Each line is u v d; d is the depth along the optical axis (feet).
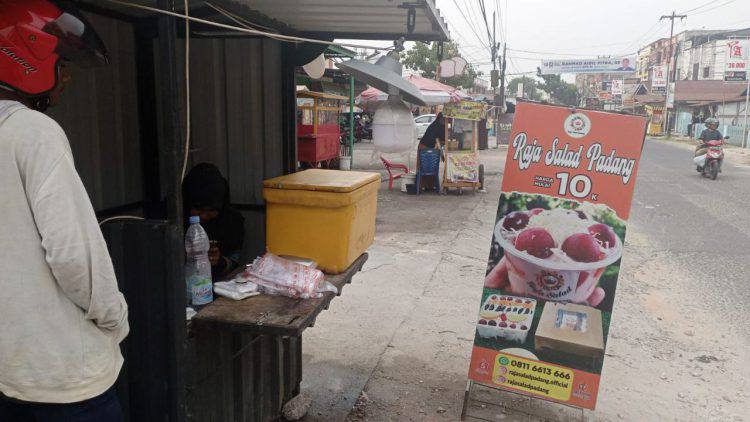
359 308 17.19
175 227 6.42
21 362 5.24
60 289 5.32
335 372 13.28
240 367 8.85
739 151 85.40
